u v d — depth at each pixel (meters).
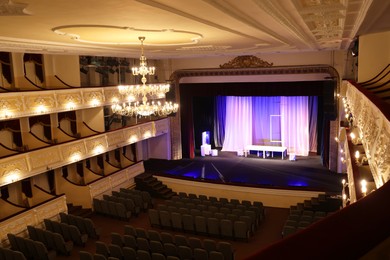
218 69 23.39
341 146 19.97
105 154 20.41
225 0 4.55
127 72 22.52
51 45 10.70
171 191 20.09
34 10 5.17
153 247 11.90
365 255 1.08
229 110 27.02
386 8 5.39
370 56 10.96
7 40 9.00
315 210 16.06
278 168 22.50
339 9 5.46
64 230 13.86
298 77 21.78
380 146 4.27
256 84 23.03
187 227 14.71
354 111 8.62
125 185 19.81
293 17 6.18
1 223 13.02
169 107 13.78
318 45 14.34
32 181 16.33
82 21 6.41
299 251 1.05
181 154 25.69
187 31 8.09
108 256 11.87
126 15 5.74
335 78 20.53
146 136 21.58
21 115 14.00
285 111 25.52
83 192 17.20
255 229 14.93
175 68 24.59
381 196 1.37
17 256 11.27
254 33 8.54
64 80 17.45
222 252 11.61
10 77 15.36
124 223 16.12
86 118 19.06
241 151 26.09
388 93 7.54
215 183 18.92
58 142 16.80
